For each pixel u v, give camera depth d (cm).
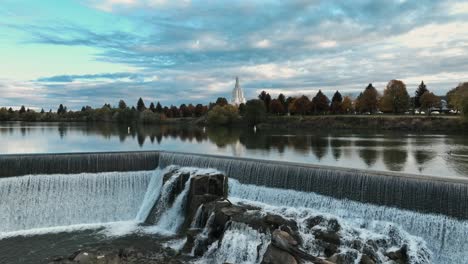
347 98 15500
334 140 7738
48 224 3494
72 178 3744
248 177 3566
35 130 12244
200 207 3055
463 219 2441
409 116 11612
